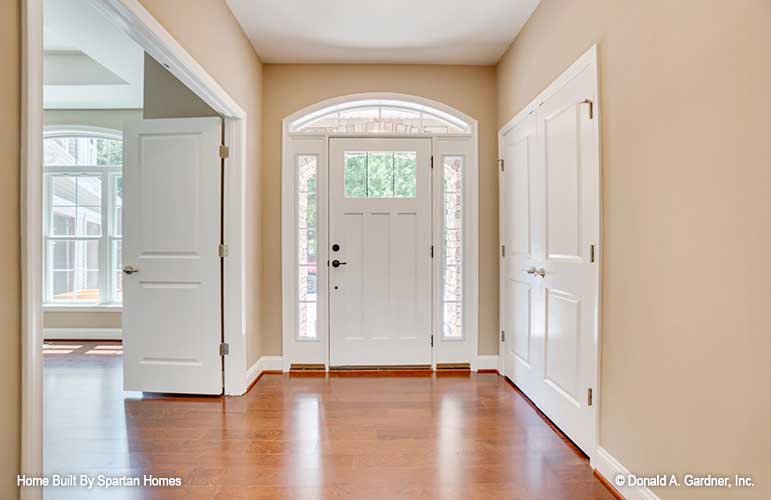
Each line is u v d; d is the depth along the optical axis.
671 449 1.55
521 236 3.13
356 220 3.72
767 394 1.19
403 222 3.74
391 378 3.47
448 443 2.31
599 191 2.02
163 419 2.62
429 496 1.82
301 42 3.31
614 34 1.91
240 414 2.70
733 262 1.29
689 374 1.47
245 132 3.14
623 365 1.85
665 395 1.59
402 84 3.70
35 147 1.22
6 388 1.17
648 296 1.68
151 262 2.99
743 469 1.26
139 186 2.99
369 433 2.43
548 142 2.63
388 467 2.06
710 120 1.38
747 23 1.24
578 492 1.86
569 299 2.35
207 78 2.46
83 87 4.16
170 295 2.99
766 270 1.19
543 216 2.70
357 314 3.72
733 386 1.29
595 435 2.04
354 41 3.30
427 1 2.77
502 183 3.58
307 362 3.71
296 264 3.73
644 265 1.71
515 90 3.24
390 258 3.73
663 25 1.59
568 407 2.36
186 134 2.97
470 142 3.75
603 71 2.00
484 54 3.53
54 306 4.77
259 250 3.56
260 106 3.60
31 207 1.21
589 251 2.12
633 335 1.78
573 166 2.29
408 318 3.74
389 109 3.83
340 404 2.88
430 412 2.74
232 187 3.02
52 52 4.07
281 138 3.66
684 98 1.49
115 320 4.79
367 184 3.73
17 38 1.18
